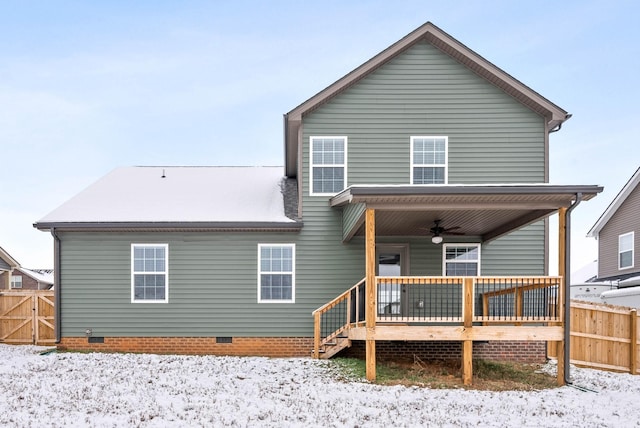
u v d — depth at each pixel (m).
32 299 15.98
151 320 13.02
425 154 13.08
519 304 11.09
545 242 12.94
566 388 9.59
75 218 13.12
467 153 13.04
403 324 12.65
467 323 9.63
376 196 9.13
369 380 9.71
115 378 9.51
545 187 8.99
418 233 12.87
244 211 13.61
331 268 13.05
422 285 13.04
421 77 13.20
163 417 7.09
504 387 9.52
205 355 12.72
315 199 13.11
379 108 13.17
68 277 13.11
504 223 11.44
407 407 7.90
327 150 13.16
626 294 18.28
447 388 9.32
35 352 13.88
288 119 12.95
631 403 8.65
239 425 6.79
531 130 13.05
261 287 13.09
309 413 7.45
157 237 13.18
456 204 9.41
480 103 13.12
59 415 7.09
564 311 9.66
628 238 22.83
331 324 12.78
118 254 13.14
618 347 12.49
